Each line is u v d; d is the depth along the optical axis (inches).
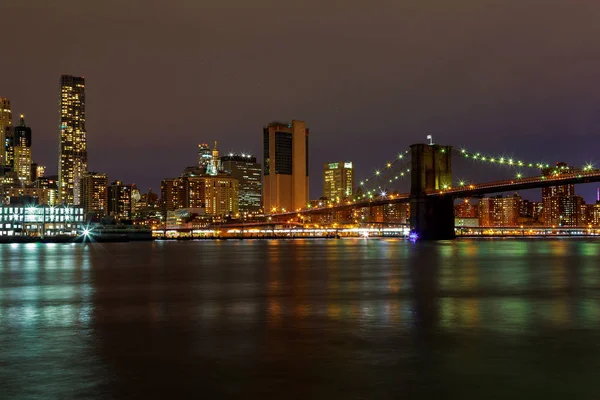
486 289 1844.2
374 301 1526.8
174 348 925.2
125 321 1205.7
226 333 1053.8
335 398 672.4
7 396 682.2
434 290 1819.6
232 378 749.9
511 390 697.0
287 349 911.0
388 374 764.0
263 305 1453.0
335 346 931.3
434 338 991.6
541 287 1908.2
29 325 1162.0
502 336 1007.0
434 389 701.3
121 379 747.4
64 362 836.0
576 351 889.5
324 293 1738.4
